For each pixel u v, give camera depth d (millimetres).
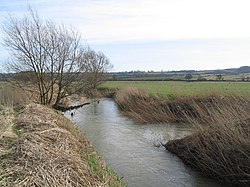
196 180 12391
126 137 19703
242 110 14047
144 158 15195
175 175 12898
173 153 16078
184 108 25656
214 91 26578
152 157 15375
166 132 21000
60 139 9945
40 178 6559
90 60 42844
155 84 58812
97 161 10414
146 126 23578
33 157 7535
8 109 15703
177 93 30797
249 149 11562
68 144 9805
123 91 40000
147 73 112688
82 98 44438
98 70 52406
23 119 12609
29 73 26844
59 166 7441
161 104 28078
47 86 28062
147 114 26234
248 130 12492
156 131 21469
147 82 71062
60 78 28188
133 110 30281
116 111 32969
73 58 28609
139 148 17047
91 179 7719
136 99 32562
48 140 9594
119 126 23672
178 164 14336
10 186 6066
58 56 27844
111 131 21578
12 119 12625
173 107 26828
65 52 27906
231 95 20109
